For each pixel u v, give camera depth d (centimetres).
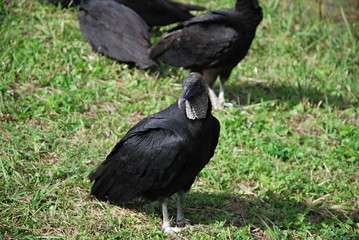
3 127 941
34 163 859
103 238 696
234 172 925
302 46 1514
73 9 1489
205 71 1155
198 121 689
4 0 1422
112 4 1307
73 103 1062
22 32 1314
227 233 742
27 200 761
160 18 1425
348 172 959
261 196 862
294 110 1163
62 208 759
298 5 1694
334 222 811
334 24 1678
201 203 828
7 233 685
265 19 1599
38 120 993
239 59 1151
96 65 1217
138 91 1165
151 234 725
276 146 1008
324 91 1289
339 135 1082
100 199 791
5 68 1128
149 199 746
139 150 707
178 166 693
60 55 1230
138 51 1223
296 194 884
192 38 1127
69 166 859
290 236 763
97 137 977
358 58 1468
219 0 1695
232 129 1058
